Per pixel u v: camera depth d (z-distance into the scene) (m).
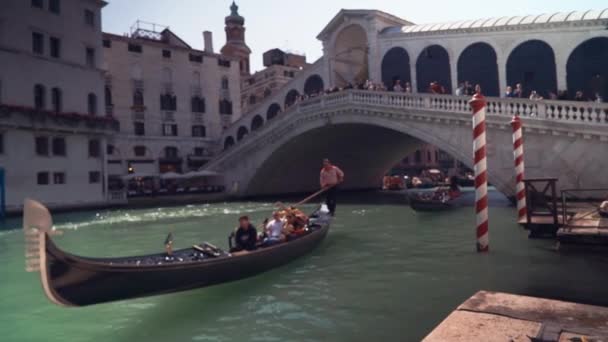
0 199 18.70
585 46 17.53
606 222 8.41
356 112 20.72
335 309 5.39
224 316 5.29
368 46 24.25
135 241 11.51
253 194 28.30
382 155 31.91
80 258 4.48
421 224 12.97
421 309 5.26
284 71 43.16
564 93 14.98
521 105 14.78
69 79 22.47
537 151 14.51
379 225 13.16
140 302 5.91
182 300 5.95
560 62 18.02
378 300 5.68
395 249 9.13
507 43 19.41
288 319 5.11
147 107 32.09
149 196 26.22
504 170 15.32
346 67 27.33
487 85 20.27
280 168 28.08
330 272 7.30
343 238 10.89
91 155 23.50
